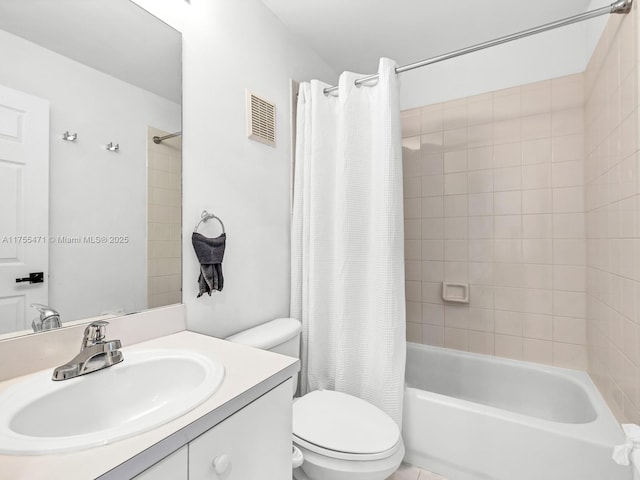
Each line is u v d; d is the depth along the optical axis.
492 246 2.09
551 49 1.93
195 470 0.61
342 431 1.20
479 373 2.07
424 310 2.30
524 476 1.34
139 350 0.94
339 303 1.59
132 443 0.53
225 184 1.39
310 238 1.67
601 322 1.57
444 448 1.51
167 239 1.16
